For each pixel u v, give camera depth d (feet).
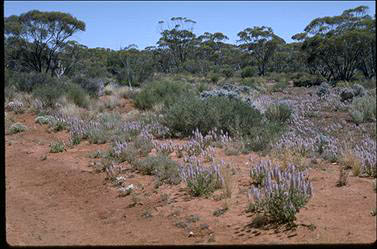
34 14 117.80
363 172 22.72
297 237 14.60
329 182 20.93
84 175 25.13
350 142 31.78
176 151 29.71
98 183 23.52
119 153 28.40
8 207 20.36
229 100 39.73
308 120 44.50
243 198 19.30
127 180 23.47
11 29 115.55
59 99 52.95
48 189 23.34
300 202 16.70
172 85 66.08
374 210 16.53
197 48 262.67
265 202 16.58
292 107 54.13
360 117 43.21
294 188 16.92
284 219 15.93
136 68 106.52
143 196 20.74
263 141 30.42
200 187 20.20
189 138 34.55
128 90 72.95
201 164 24.43
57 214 19.51
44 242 15.80
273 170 21.07
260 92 94.99
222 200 19.27
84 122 41.81
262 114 40.78
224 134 34.78
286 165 23.32
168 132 37.09
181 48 245.24
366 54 151.43
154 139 35.55
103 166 25.96
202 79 141.49
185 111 37.01
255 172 21.50
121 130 37.45
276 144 29.07
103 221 18.31
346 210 16.84
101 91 71.15
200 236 15.66
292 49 237.86
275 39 227.81
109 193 21.77
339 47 146.72
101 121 43.80
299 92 95.66
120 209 19.47
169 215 18.03
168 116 38.63
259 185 20.59
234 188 20.86
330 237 14.32
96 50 169.17
